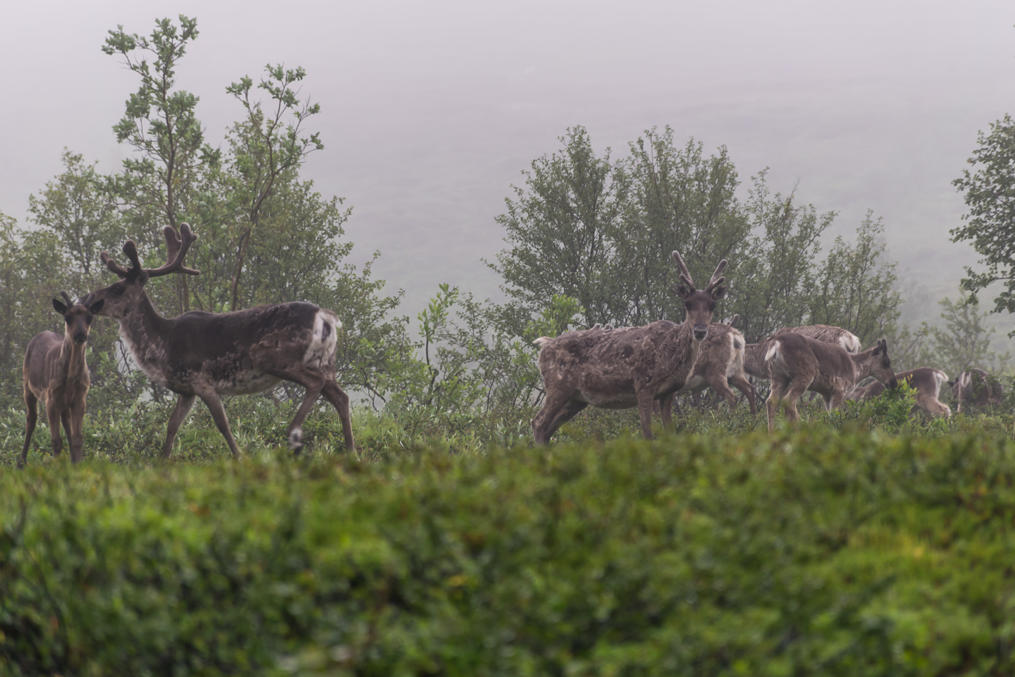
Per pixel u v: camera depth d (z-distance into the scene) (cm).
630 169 9850
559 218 9550
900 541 1958
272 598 1645
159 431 5988
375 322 9525
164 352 4950
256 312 4994
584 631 1560
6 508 2344
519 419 6769
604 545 1764
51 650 1909
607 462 2339
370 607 1625
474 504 1942
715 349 7144
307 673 1439
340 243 9669
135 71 7688
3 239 9306
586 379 5569
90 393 8019
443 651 1488
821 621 1560
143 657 1717
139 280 4950
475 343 9556
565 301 7831
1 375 8838
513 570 1684
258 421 6219
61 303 4841
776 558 1736
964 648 1609
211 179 9012
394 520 1925
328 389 5084
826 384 7100
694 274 9456
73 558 1859
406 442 5572
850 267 10069
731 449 2647
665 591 1599
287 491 2194
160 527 1928
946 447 2594
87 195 9575
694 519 1905
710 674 1475
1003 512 2122
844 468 2303
